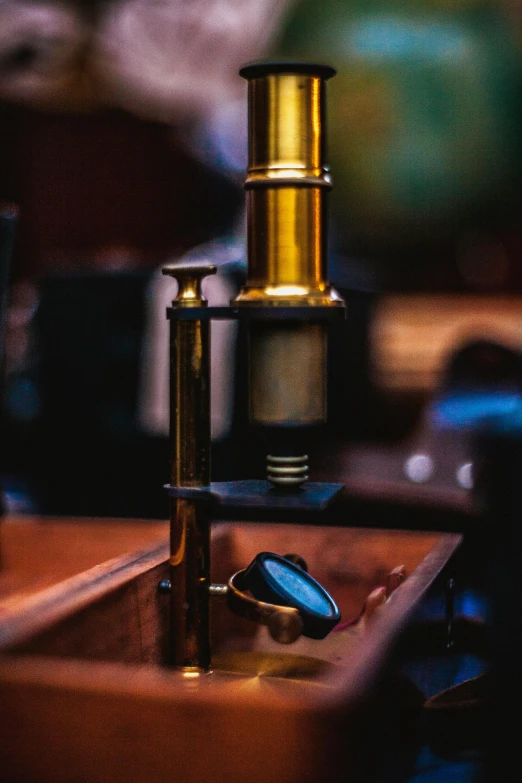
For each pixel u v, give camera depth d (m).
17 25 2.07
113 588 0.44
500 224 2.46
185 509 0.46
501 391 0.80
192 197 2.37
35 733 0.37
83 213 2.42
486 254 2.47
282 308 0.44
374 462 1.01
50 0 2.06
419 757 0.45
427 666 0.46
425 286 2.48
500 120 2.40
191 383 0.46
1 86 2.19
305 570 0.52
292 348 0.45
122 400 1.13
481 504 0.67
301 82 0.45
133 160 2.39
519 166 2.42
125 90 2.21
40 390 1.16
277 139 0.45
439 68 2.38
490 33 2.35
